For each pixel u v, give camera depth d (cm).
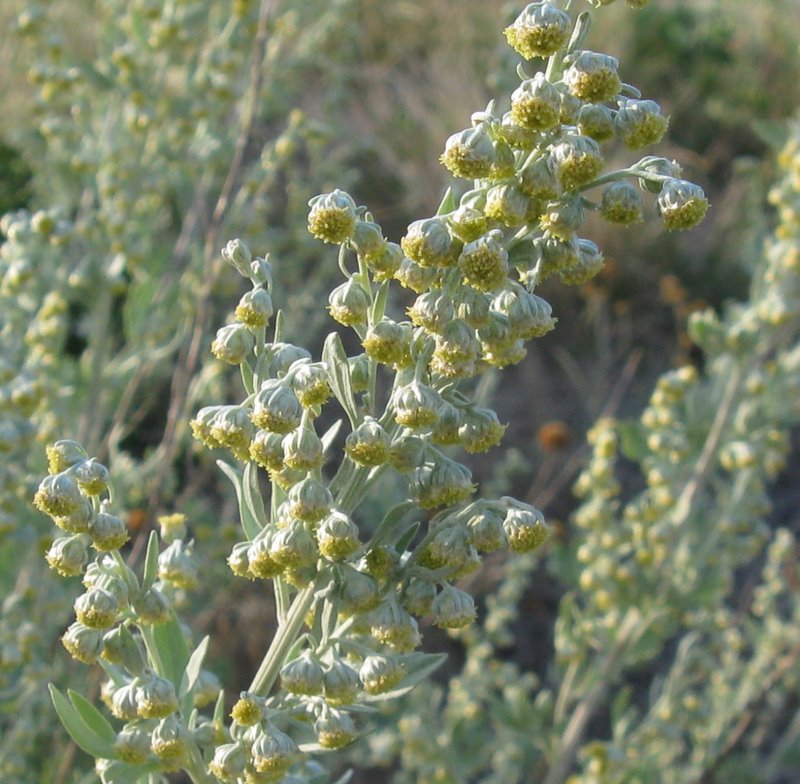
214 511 34
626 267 52
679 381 27
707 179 60
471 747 30
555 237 14
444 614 14
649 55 70
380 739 29
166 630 15
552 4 13
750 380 28
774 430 28
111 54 32
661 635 28
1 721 25
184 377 25
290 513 14
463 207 13
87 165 30
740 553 28
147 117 29
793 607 36
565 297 50
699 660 29
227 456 28
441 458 14
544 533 14
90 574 15
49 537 22
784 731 35
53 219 25
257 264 15
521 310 13
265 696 15
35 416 25
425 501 14
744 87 69
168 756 15
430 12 63
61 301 25
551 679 36
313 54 39
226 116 33
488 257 13
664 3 74
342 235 14
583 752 28
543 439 41
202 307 25
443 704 34
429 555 14
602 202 14
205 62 30
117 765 15
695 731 30
